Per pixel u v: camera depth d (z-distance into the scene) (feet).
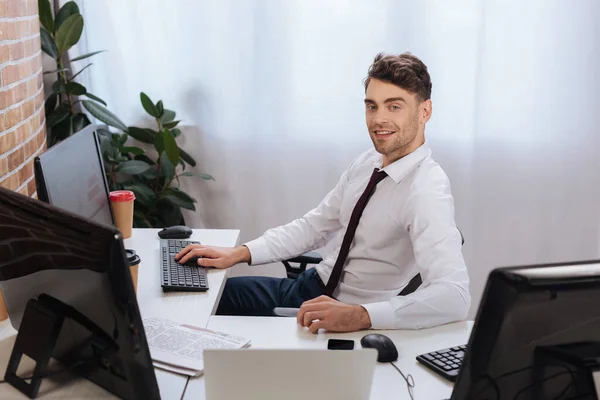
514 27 10.68
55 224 4.43
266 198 11.64
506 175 11.25
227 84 11.17
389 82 6.93
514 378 3.98
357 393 4.55
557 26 10.66
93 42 11.03
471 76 10.86
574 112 10.95
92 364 4.68
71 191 6.46
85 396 4.88
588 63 10.76
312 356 4.45
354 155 11.32
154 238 8.29
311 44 10.91
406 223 7.02
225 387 4.52
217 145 11.46
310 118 11.23
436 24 10.69
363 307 6.03
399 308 6.04
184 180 11.70
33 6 8.64
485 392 4.07
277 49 10.96
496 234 11.50
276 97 11.17
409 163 7.10
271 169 11.51
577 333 3.89
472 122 11.03
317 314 5.97
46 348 4.85
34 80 8.53
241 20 10.89
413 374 5.32
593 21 10.61
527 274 3.79
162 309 6.32
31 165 8.24
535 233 11.46
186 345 5.57
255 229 11.80
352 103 11.10
